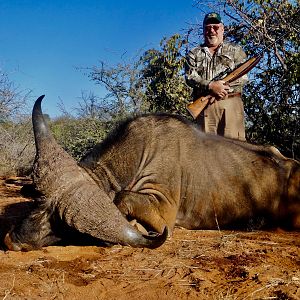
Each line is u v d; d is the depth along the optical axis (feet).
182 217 23.07
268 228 23.44
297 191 23.09
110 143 22.22
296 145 38.01
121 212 20.11
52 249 18.24
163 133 22.66
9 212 26.37
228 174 23.17
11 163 53.21
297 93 37.76
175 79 40.83
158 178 21.74
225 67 29.01
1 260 17.06
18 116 57.88
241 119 28.84
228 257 17.66
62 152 18.51
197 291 14.40
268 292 14.23
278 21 38.47
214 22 29.09
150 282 15.11
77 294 14.24
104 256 17.61
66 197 17.88
